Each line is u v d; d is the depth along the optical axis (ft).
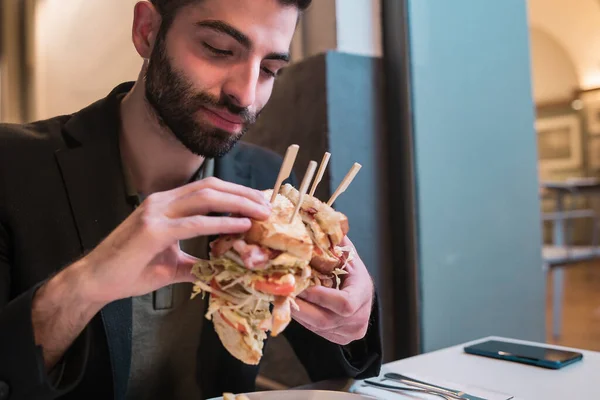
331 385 3.65
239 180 4.48
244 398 2.93
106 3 7.39
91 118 3.92
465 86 6.42
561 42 20.47
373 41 6.13
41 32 8.12
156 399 3.88
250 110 3.21
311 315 2.69
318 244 2.62
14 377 2.48
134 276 2.45
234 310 2.39
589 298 15.15
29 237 3.51
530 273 7.09
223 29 2.93
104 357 3.41
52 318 2.58
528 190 7.12
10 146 3.74
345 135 5.82
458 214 6.32
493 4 6.75
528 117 7.16
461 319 6.31
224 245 2.38
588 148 21.61
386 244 6.17
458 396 3.22
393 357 6.18
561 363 3.83
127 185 3.80
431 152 6.07
